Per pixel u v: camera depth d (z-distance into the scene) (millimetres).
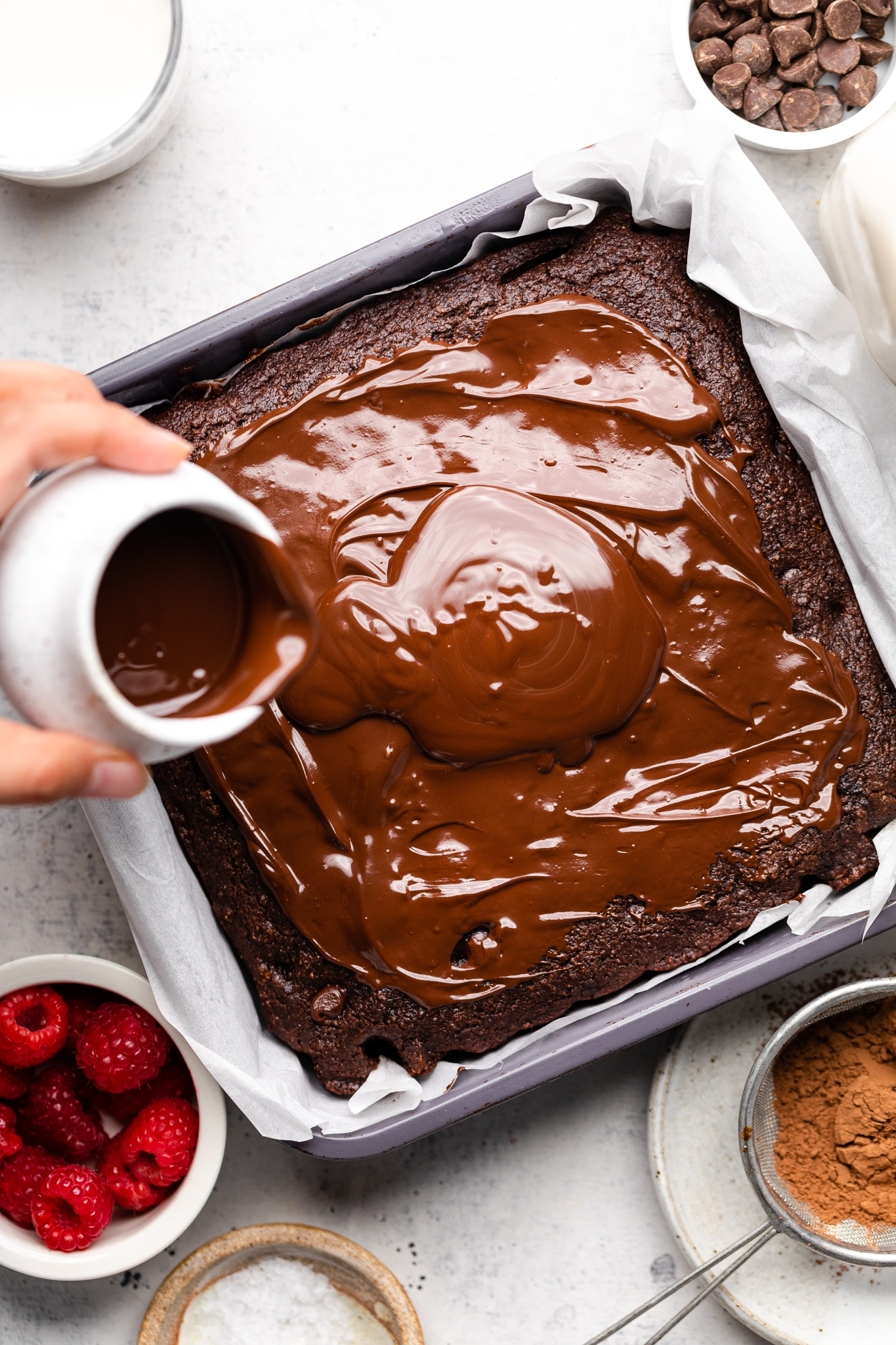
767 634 805
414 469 798
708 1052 865
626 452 800
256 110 866
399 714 792
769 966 812
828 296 802
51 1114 844
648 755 805
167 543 712
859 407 812
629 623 792
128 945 875
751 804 807
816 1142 854
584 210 807
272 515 798
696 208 800
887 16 847
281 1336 875
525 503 793
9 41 845
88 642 683
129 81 846
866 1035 851
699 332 810
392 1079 819
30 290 870
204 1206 881
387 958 801
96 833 808
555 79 863
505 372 803
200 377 817
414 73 864
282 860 804
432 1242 880
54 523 693
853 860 819
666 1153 864
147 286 869
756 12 850
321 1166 881
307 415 802
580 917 807
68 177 852
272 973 819
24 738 696
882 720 818
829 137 846
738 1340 877
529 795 801
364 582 791
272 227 867
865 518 812
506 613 785
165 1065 847
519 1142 880
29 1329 875
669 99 862
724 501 801
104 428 698
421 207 865
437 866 801
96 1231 830
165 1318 858
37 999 833
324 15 864
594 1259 877
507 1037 824
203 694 709
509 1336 878
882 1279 863
